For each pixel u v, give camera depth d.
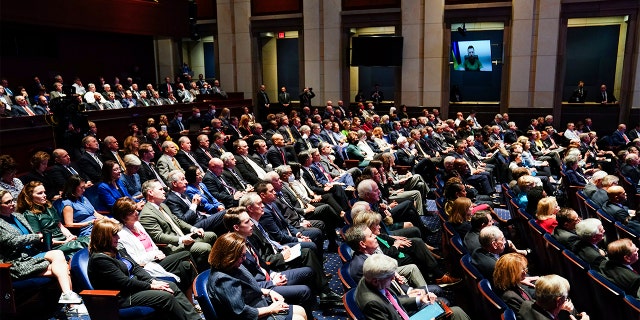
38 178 6.00
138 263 4.19
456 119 15.12
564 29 14.54
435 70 15.67
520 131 13.91
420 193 7.47
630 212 6.76
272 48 18.69
